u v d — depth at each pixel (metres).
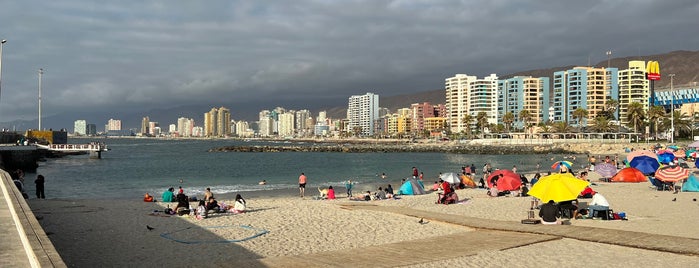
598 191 38.06
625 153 126.81
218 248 19.03
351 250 17.53
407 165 103.31
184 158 137.75
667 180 36.84
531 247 17.53
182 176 73.69
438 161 119.00
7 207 22.30
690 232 20.64
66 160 112.88
